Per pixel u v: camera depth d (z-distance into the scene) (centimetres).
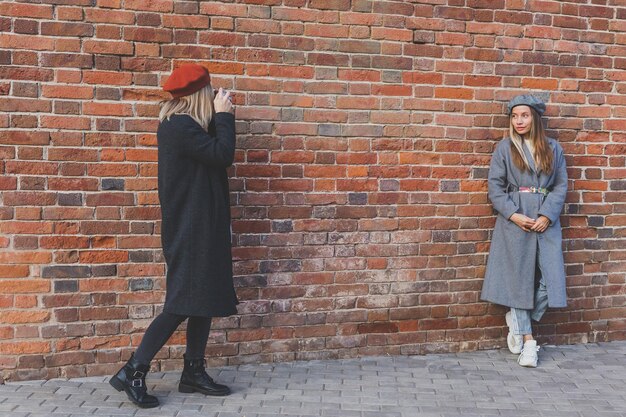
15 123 387
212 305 357
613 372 430
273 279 434
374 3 434
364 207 443
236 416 351
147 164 405
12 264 393
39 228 394
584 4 470
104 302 407
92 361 407
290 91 425
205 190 360
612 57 477
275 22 420
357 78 435
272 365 434
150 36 401
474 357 457
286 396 381
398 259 452
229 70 415
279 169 429
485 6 452
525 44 461
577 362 449
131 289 409
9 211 390
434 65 446
